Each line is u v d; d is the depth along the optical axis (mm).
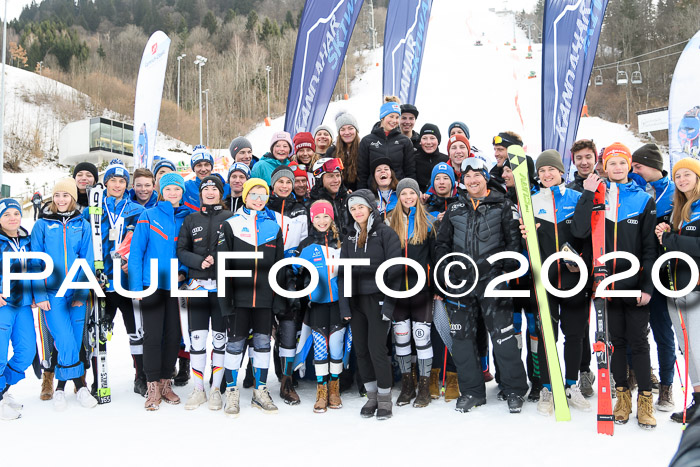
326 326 3865
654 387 4059
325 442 3174
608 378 3229
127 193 4426
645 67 49500
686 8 49781
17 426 3471
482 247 3738
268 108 54875
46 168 39000
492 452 2979
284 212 4262
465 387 3771
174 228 4023
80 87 58969
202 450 3070
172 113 53125
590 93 50156
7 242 3816
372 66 64500
